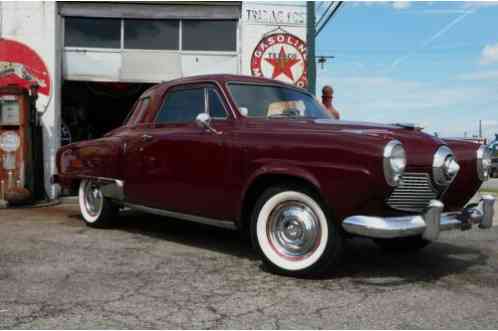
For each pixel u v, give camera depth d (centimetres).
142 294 363
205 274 420
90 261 457
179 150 502
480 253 524
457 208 473
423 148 402
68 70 995
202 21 1001
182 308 334
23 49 952
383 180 366
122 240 559
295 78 984
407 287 392
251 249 522
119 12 988
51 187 950
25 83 955
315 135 401
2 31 948
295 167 402
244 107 479
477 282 411
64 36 992
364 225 371
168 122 536
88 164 631
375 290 382
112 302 344
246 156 438
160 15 991
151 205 544
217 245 540
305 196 402
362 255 509
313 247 403
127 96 1172
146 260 466
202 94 507
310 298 359
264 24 977
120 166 581
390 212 388
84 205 654
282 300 354
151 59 1003
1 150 863
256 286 387
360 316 324
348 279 412
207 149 473
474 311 338
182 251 508
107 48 1000
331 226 391
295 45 982
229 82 494
